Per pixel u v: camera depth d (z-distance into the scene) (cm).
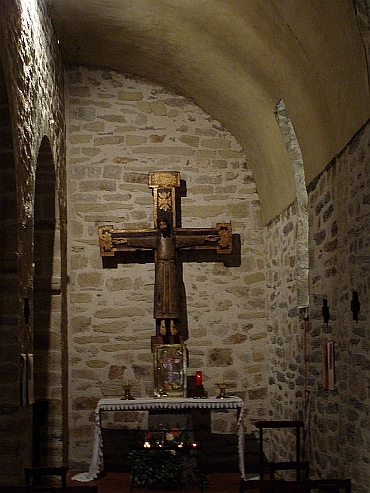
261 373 963
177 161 987
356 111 554
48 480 850
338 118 605
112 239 925
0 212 571
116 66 979
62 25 871
